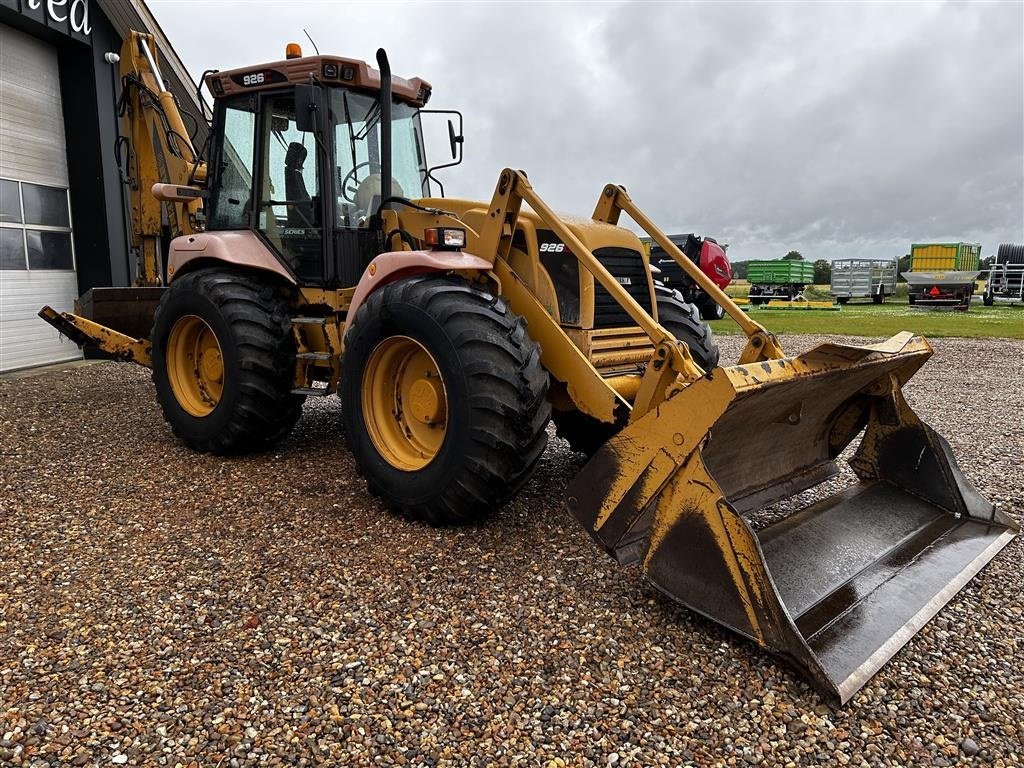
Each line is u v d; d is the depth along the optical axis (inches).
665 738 85.5
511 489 138.3
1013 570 130.6
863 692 94.5
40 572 124.6
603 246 159.2
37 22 323.0
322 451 199.6
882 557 122.7
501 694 92.6
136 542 137.3
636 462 111.5
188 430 196.1
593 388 139.5
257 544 136.6
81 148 365.1
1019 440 228.5
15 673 95.5
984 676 98.7
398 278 155.6
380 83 177.3
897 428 145.3
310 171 190.4
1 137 330.0
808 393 128.5
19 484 169.5
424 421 146.9
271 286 194.9
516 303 152.2
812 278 1056.2
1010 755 83.7
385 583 121.3
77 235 373.4
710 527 103.2
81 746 82.0
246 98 201.3
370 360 152.0
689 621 110.2
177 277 212.5
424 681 94.9
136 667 97.3
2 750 81.0
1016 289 979.3
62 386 298.0
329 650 101.7
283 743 83.4
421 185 216.1
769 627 97.2
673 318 191.5
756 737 86.0
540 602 115.6
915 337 144.8
